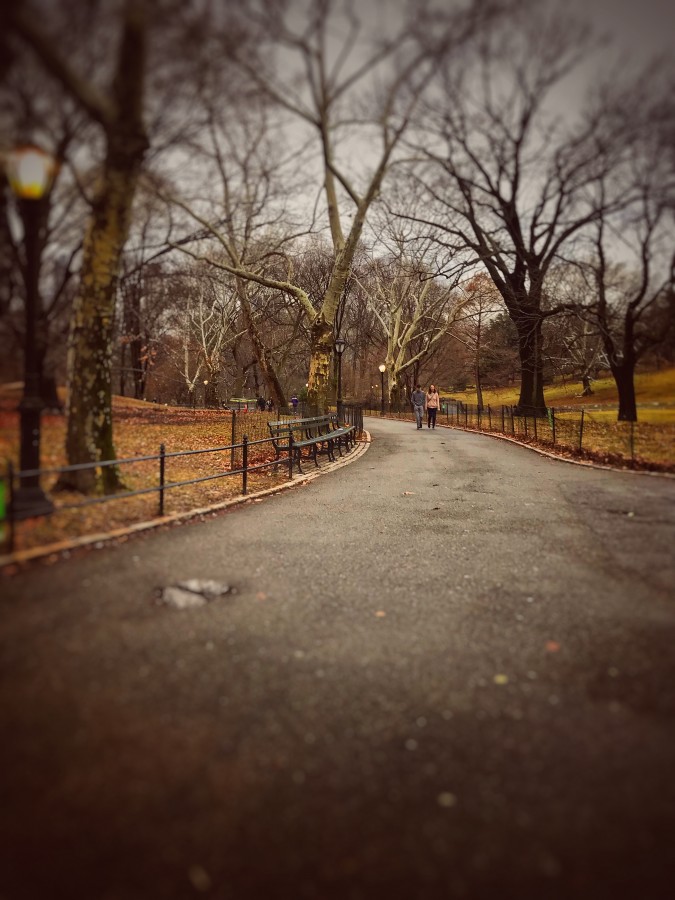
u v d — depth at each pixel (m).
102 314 7.66
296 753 2.73
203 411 19.14
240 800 2.40
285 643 3.95
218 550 6.09
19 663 3.46
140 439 12.06
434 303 40.59
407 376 52.78
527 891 1.97
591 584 5.20
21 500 5.97
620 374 15.41
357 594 4.97
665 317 15.00
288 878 2.02
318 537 6.84
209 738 2.82
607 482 10.54
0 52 5.10
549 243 21.83
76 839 2.15
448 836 2.23
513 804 2.41
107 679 3.34
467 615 4.52
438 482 11.22
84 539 5.90
